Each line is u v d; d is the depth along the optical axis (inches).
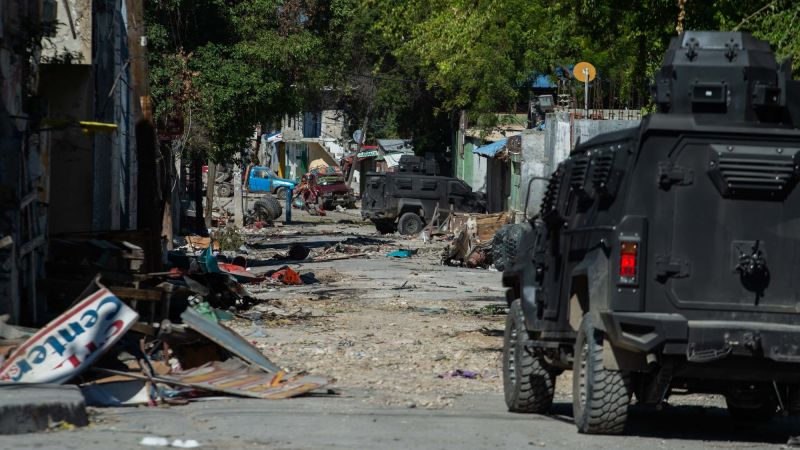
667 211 1164.5
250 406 1371.8
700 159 1168.8
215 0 5078.7
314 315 2728.8
